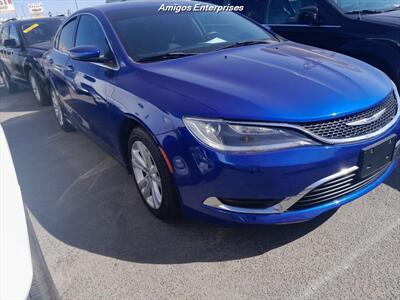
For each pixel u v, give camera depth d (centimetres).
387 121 237
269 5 518
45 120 571
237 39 339
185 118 216
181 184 227
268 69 253
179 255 238
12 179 138
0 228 115
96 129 343
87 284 221
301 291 203
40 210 305
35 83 645
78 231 271
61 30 451
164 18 341
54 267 236
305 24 467
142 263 234
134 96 256
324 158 204
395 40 377
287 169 200
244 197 209
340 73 249
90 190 330
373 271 212
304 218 216
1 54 805
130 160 296
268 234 250
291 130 202
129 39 310
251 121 202
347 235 242
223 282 214
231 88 226
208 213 224
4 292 101
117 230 268
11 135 514
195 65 272
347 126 212
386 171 249
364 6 447
